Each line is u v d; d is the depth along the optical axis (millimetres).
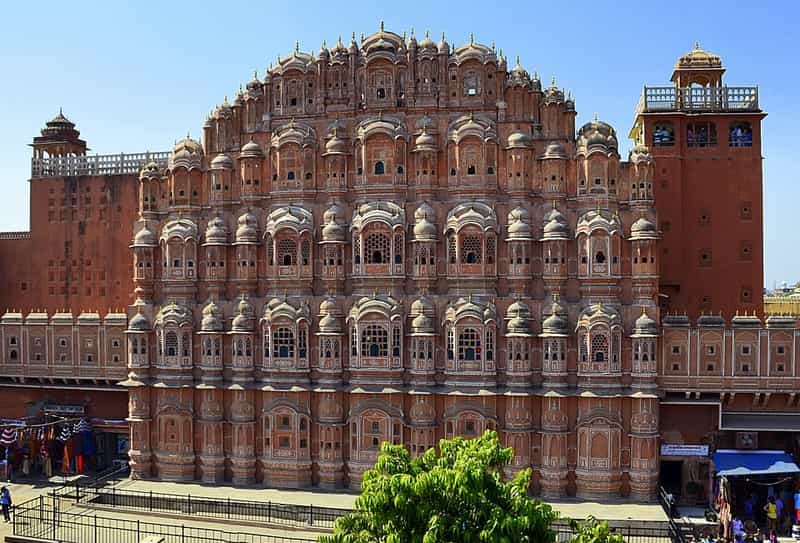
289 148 54812
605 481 49469
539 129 54219
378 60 54656
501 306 51594
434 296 52312
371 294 52719
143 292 56719
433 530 25500
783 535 46469
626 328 50750
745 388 50531
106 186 66562
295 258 53875
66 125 72500
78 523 43656
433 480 26922
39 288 67688
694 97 57969
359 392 51406
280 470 52969
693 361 50938
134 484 53625
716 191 57469
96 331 59000
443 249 52844
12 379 60875
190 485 53469
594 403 50062
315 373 53344
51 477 57688
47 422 60250
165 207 57719
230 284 55844
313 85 56000
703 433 51719
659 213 57469
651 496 49375
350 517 28516
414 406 51219
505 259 52344
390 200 53281
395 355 51688
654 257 50969
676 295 57250
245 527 46000
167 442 55000
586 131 53938
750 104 57500
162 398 55219
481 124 52844
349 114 55188
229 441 54562
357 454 51969
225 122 57156
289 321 52875
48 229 67688
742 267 57062
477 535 25984
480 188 52562
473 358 50812
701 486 51344
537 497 50188
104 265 66375
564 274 51438
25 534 44250
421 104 54406
